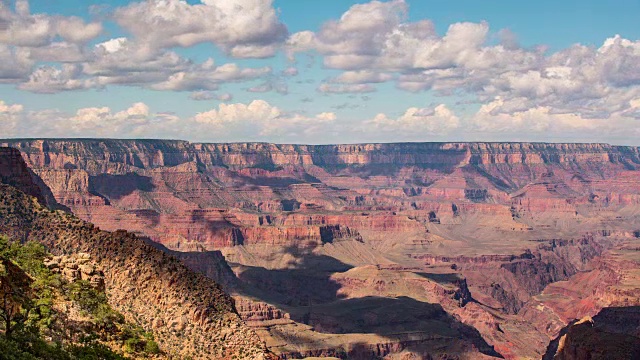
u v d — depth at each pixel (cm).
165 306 13838
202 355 12975
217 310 14062
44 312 11262
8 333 10512
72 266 12594
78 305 11994
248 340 13500
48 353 10531
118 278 14212
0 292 10806
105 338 11850
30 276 11988
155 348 12219
